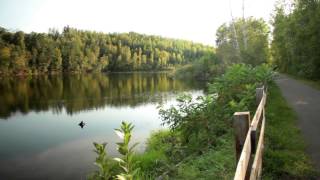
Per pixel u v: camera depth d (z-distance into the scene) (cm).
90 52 14800
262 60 4041
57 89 5375
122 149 379
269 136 811
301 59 3322
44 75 10925
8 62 10494
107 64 15488
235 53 4625
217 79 1352
